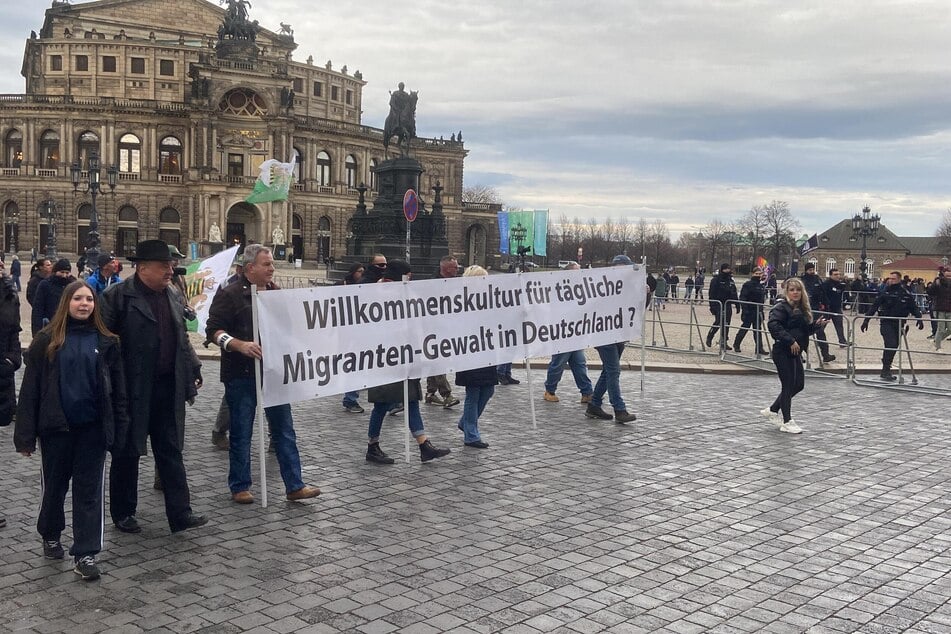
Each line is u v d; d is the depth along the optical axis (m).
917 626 6.56
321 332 10.45
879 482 10.90
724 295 25.39
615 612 6.73
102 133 100.44
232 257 20.12
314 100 121.81
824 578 7.54
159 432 8.48
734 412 15.84
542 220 84.12
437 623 6.48
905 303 20.19
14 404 11.42
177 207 102.50
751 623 6.57
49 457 7.56
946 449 12.88
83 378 7.36
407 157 44.12
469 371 12.50
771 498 10.10
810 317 14.14
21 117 99.19
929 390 18.61
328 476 10.91
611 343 14.62
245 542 8.34
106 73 107.38
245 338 9.77
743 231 156.00
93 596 6.94
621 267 14.74
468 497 10.00
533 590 7.17
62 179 99.25
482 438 13.28
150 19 114.50
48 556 7.81
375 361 11.13
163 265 8.42
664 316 40.56
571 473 11.17
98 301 7.95
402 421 14.48
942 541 8.63
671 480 10.87
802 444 13.13
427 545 8.28
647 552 8.15
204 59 98.00
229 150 100.25
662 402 16.81
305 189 107.56
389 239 43.31
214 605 6.77
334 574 7.49
